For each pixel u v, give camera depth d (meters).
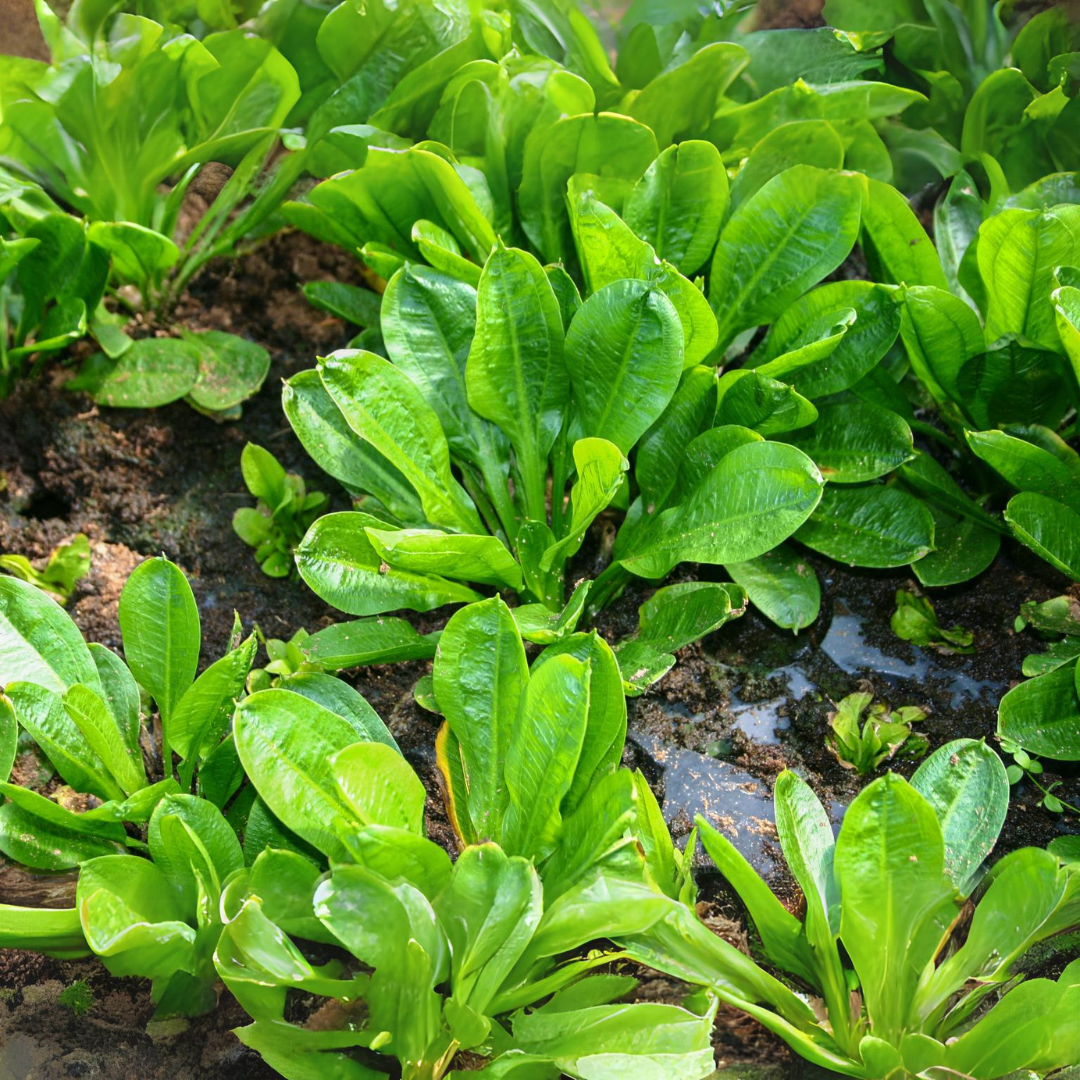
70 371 1.46
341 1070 1.24
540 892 1.21
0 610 1.30
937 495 1.38
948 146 1.48
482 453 1.37
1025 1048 1.22
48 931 1.25
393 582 1.33
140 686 1.36
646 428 1.33
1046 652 1.36
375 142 1.40
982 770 1.27
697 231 1.38
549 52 1.48
